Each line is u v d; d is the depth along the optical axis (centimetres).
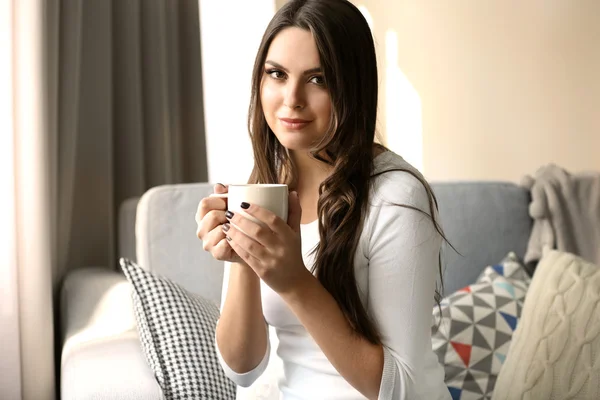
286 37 109
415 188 109
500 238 208
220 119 264
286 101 109
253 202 94
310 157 123
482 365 173
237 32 265
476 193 209
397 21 367
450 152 345
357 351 102
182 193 193
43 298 181
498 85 320
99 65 226
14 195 177
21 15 176
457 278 204
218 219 100
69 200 218
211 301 175
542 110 302
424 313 106
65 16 210
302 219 124
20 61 176
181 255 190
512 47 313
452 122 343
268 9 269
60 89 211
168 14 246
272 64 110
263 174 126
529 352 159
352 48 108
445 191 207
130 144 237
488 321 179
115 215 239
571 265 169
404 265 105
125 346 158
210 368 150
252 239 94
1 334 175
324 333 101
